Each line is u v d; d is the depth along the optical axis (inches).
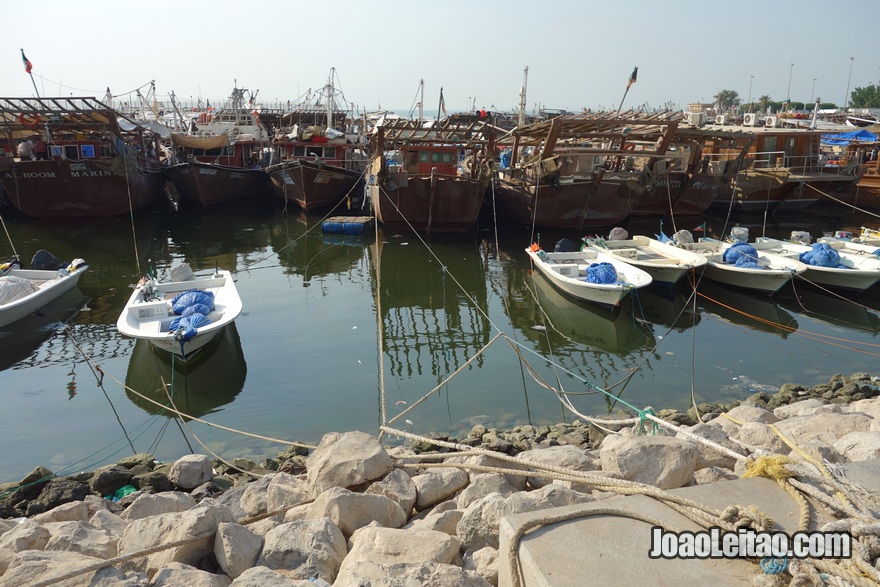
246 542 162.1
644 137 920.3
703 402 402.0
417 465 223.3
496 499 168.2
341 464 205.5
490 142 909.2
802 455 177.6
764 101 3580.2
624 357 486.9
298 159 1061.1
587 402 403.2
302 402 404.2
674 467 168.9
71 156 1067.3
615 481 161.5
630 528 125.3
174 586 140.9
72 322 557.3
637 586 108.4
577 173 909.8
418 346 514.6
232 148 1316.4
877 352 494.6
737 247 670.5
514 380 440.8
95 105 961.5
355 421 377.1
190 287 542.9
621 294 553.0
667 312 596.7
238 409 394.3
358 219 1034.1
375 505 185.2
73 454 341.1
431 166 980.6
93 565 145.3
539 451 227.1
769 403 385.4
